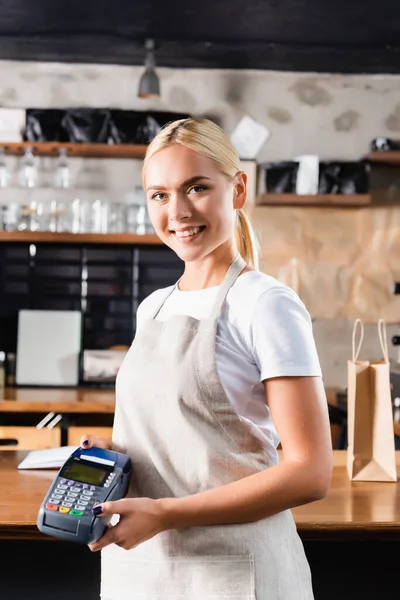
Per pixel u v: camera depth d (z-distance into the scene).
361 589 1.98
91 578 1.99
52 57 4.82
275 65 4.91
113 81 4.96
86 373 4.78
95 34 4.38
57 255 4.97
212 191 1.43
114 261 4.98
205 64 4.91
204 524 1.32
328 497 2.04
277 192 4.86
